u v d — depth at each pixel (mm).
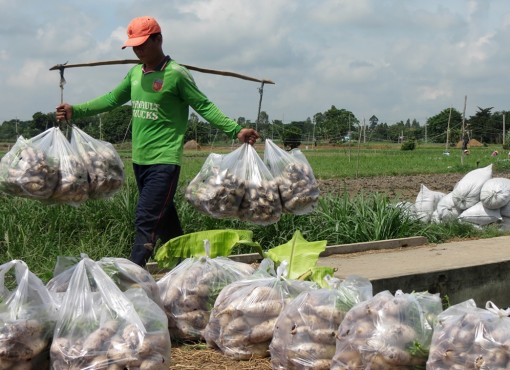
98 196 5758
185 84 6016
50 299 4227
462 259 8141
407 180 26750
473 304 4340
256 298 4883
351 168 34594
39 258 7273
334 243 9383
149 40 5984
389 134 85000
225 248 5828
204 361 4840
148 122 6055
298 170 5984
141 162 6109
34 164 5301
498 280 7930
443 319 4141
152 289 4957
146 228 6012
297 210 5949
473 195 11070
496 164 36812
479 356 3857
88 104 6328
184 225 8594
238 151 5918
